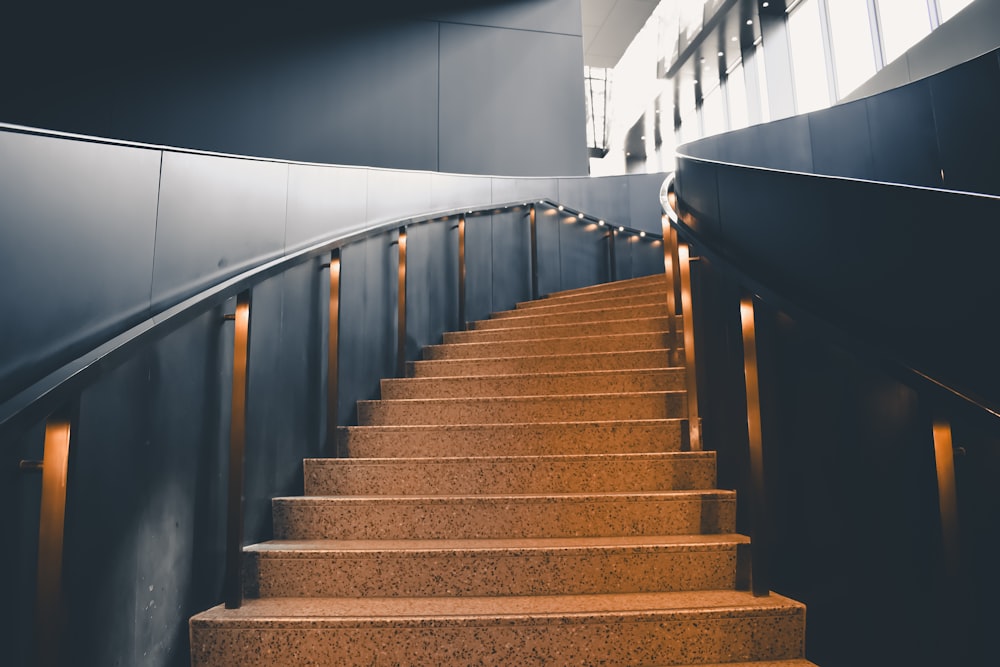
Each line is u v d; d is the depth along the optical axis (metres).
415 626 2.05
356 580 2.39
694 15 10.40
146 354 1.96
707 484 2.95
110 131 6.20
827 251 1.99
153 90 6.43
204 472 2.25
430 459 3.04
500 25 7.94
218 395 2.37
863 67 9.16
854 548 1.77
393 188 4.66
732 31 10.82
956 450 1.43
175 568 2.05
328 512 2.74
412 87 7.48
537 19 8.07
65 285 1.70
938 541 1.47
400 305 4.41
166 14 6.57
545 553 2.38
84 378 1.40
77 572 1.62
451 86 7.64
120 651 1.77
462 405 3.66
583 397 3.55
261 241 2.87
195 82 6.61
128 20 6.40
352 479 3.06
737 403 2.67
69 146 1.76
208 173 2.49
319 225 3.49
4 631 1.39
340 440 3.43
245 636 2.06
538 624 2.05
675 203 3.74
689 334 3.17
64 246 1.71
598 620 2.06
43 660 1.41
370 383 3.99
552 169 7.79
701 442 3.13
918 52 8.16
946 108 5.36
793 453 2.09
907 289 1.67
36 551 1.49
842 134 6.27
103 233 1.87
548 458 2.99
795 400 2.08
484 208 5.80
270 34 7.00
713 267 2.93
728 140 6.89
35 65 5.97
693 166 3.19
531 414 3.59
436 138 7.48
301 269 3.17
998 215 1.41
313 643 2.05
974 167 5.09
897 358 1.52
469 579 2.38
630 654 2.05
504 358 4.26
